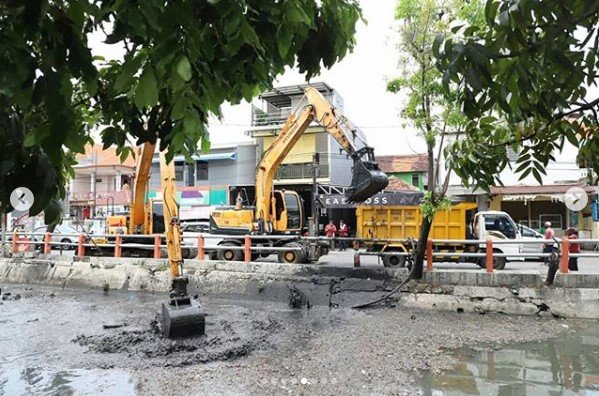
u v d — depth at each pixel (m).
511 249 14.27
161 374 6.55
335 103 27.61
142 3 1.23
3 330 9.33
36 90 1.25
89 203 32.88
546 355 7.14
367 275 11.01
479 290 9.84
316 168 21.53
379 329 8.71
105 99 2.07
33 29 1.19
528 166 2.64
